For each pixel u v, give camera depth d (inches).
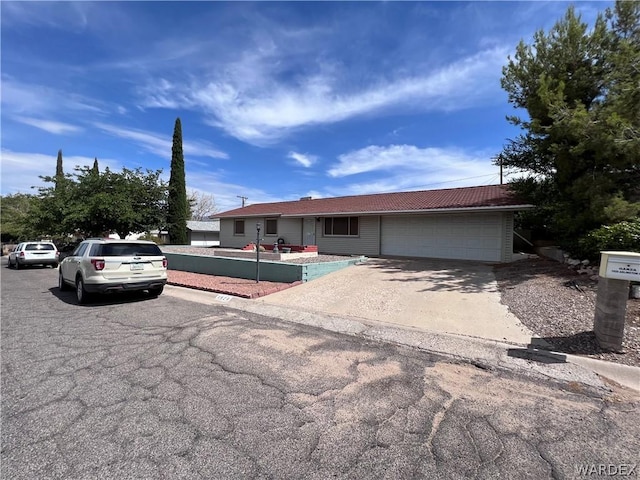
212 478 92.2
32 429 114.4
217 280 438.0
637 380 152.2
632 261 171.3
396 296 316.2
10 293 388.5
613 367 161.3
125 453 102.3
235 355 185.9
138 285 326.3
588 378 154.7
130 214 782.5
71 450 103.5
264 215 857.5
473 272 424.2
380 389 146.3
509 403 134.4
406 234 641.0
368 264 520.1
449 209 544.7
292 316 269.6
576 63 395.5
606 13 388.2
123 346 199.5
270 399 136.6
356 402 134.7
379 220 674.2
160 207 922.1
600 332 181.5
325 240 764.0
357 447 106.3
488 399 137.6
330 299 317.7
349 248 720.3
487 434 113.4
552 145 379.6
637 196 363.9
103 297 356.2
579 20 397.1
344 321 252.1
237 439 109.9
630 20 373.7
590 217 351.6
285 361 177.8
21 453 102.0
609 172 358.0
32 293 388.5
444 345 199.6
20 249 745.6
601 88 385.4
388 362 177.0
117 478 91.9
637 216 328.5
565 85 389.1
